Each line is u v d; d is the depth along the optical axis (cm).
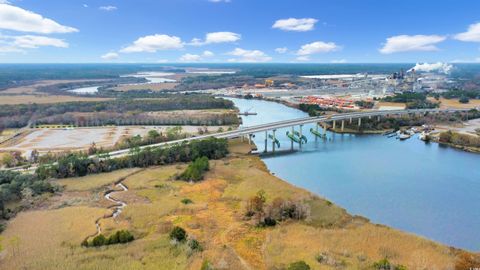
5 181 12612
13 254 8006
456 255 8219
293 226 9894
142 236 9231
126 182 13862
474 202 12494
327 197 12962
